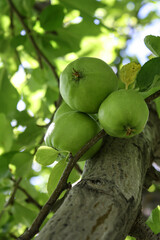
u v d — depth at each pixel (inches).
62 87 16.4
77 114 16.4
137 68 15.6
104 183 13.3
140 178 14.9
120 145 16.1
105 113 14.7
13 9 26.6
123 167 14.6
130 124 14.5
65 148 15.8
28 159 22.6
